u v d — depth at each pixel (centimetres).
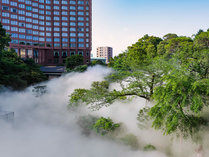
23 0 7256
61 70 5959
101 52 18712
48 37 8000
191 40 3800
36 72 4169
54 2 7912
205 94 1029
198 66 1277
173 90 998
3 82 3044
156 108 1119
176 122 1007
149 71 1534
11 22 7019
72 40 8225
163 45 4272
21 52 7694
